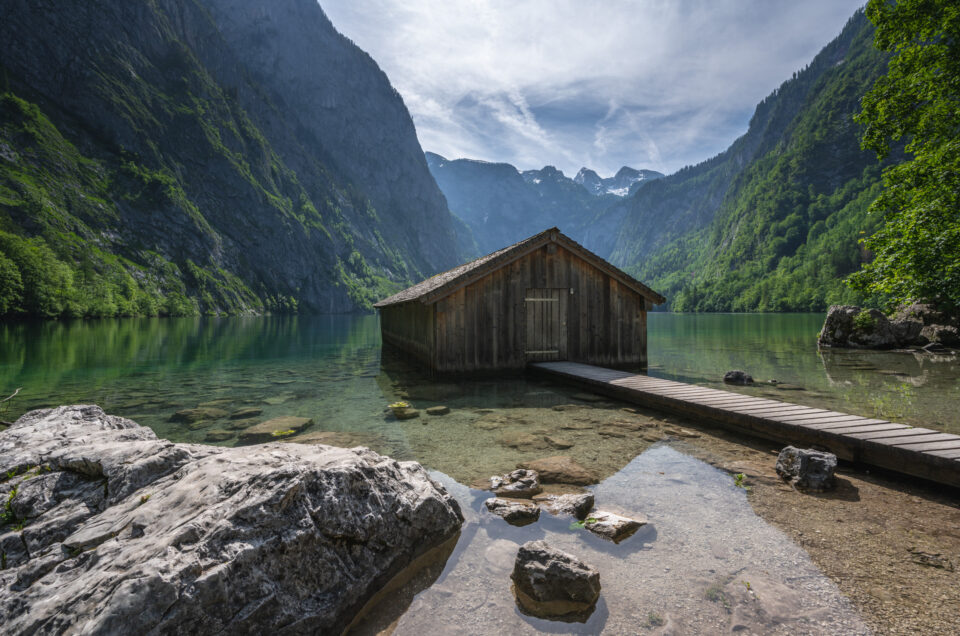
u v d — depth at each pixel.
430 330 12.60
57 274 57.16
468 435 6.64
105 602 2.03
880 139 14.55
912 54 13.61
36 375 12.88
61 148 87.94
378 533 3.09
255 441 6.43
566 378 11.01
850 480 4.82
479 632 2.49
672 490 4.49
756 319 64.94
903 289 13.34
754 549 3.34
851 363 14.99
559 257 13.16
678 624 2.50
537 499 4.23
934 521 3.84
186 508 2.72
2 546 2.69
